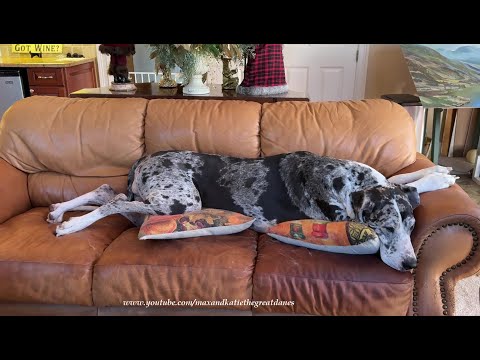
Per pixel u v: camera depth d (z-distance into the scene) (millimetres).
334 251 1727
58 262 1729
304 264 1686
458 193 1794
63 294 1742
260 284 1673
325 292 1651
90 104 2398
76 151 2305
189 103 2391
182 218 1824
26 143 2311
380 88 4348
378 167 2154
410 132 2211
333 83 4391
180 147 2291
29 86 4492
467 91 3223
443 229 1660
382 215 1664
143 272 1700
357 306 1656
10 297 1766
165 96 3086
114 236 1984
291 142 2213
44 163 2324
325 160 1941
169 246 1780
